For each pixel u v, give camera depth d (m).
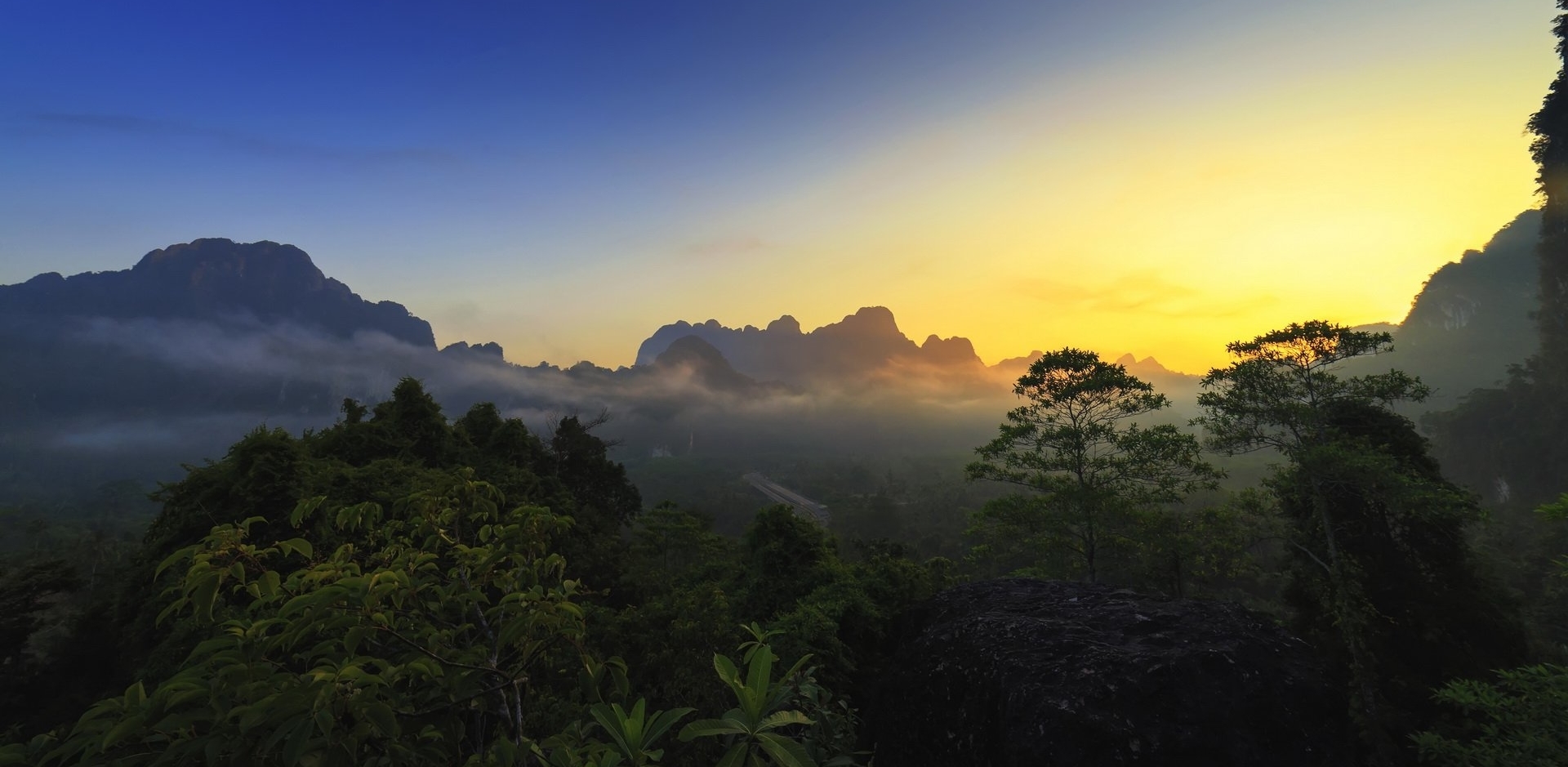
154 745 2.25
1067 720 5.43
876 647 16.80
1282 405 17.05
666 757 9.82
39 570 20.89
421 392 25.28
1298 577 18.09
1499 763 7.00
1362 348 16.28
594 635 12.34
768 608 17.45
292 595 2.71
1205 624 6.81
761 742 2.34
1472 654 15.40
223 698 2.16
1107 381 20.31
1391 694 14.77
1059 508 21.23
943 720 6.75
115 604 16.06
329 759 2.07
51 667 17.36
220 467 15.28
